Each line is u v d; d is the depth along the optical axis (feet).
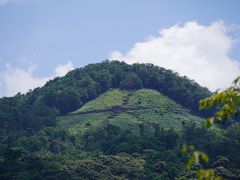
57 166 469.98
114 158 501.56
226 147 532.32
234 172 469.16
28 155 488.85
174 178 477.77
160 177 473.26
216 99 55.72
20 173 445.78
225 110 55.57
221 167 467.11
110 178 466.29
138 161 519.19
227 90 55.88
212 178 54.03
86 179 458.50
